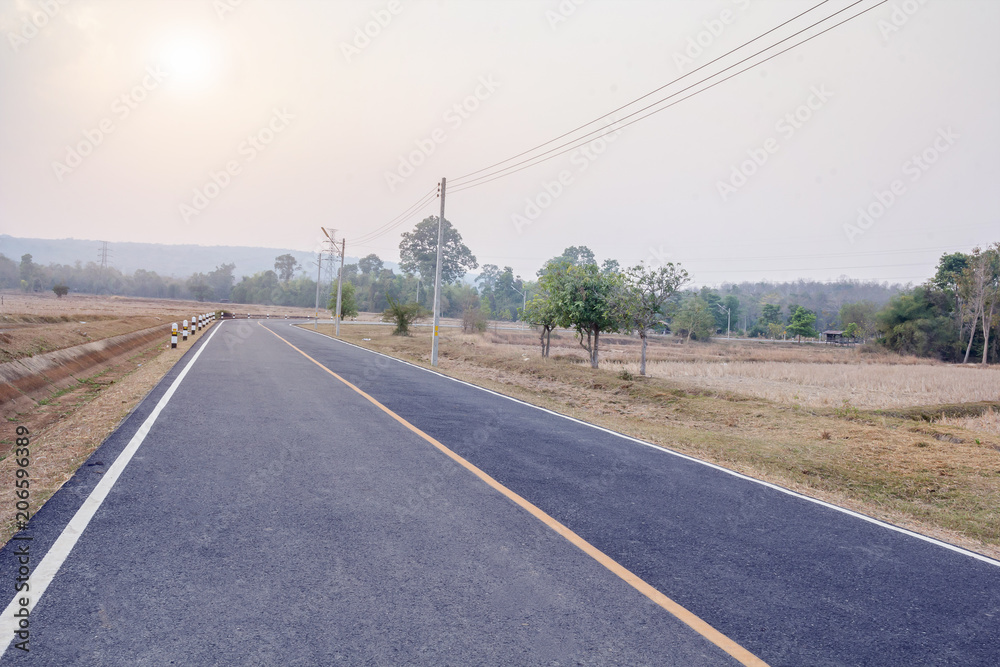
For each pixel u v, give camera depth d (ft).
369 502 17.37
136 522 14.67
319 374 52.24
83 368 53.88
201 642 9.53
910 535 18.15
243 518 15.38
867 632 11.45
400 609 11.05
